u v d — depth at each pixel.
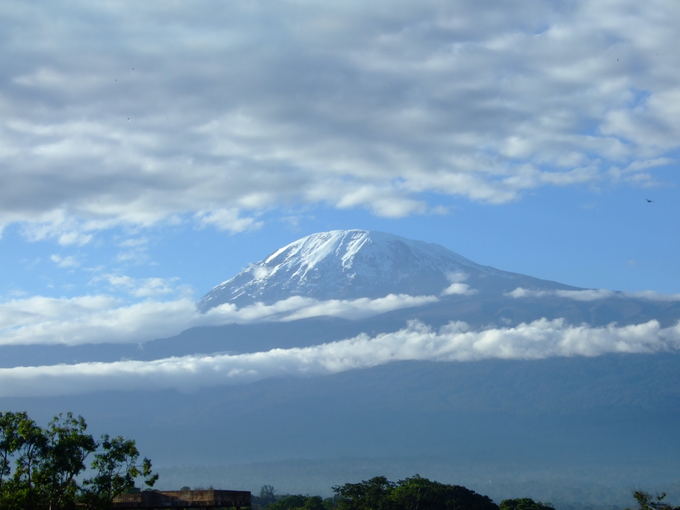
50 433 64.12
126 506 65.19
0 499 60.62
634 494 106.81
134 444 65.94
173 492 66.06
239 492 66.88
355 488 156.75
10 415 63.88
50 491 62.59
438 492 152.12
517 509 159.25
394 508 147.88
